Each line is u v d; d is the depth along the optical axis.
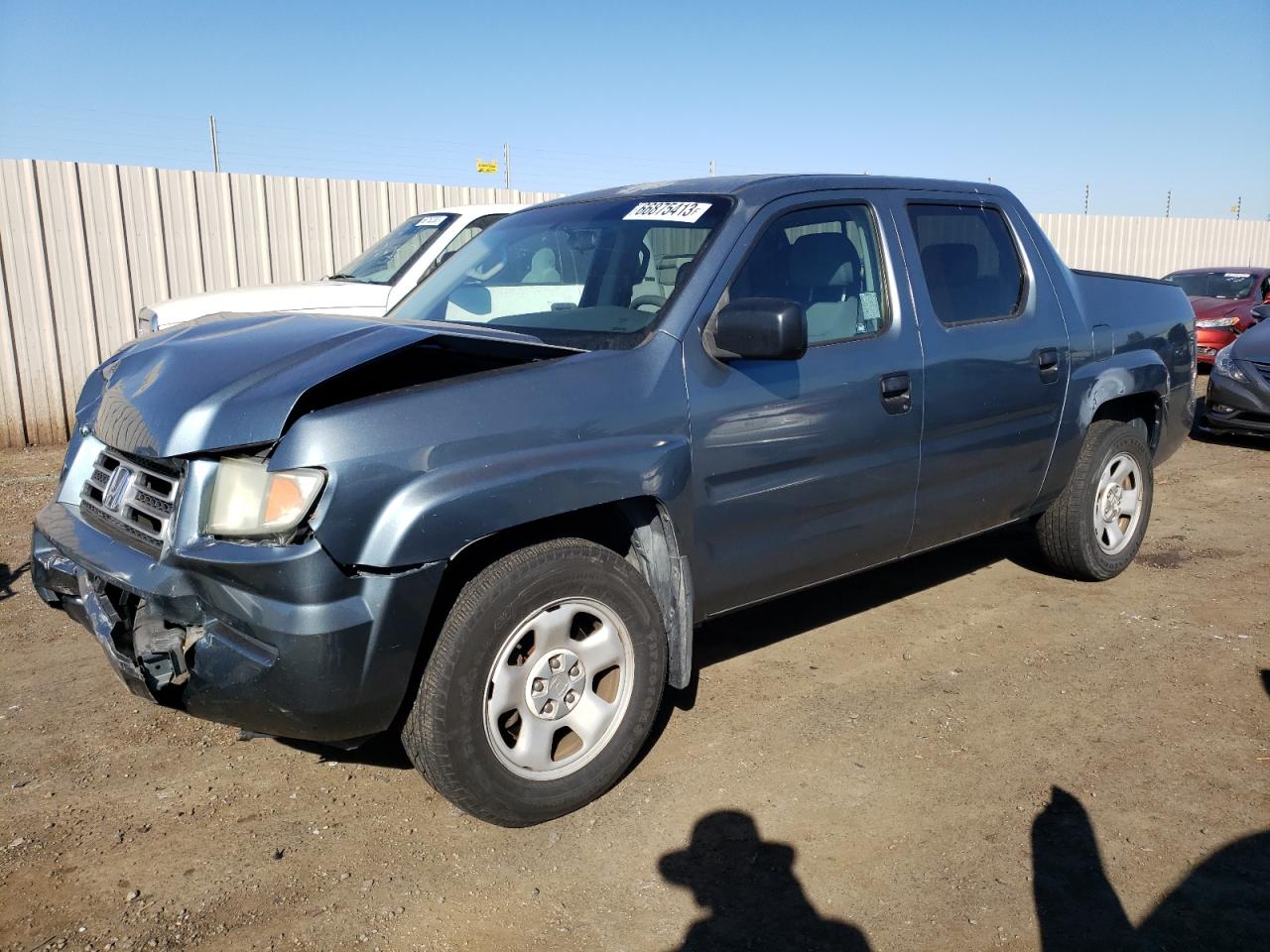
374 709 2.74
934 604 4.98
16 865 2.92
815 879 2.82
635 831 3.06
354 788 3.35
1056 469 4.78
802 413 3.55
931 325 4.05
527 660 2.98
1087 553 5.06
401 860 2.94
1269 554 5.77
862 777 3.34
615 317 3.53
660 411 3.19
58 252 9.67
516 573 2.88
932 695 3.95
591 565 3.04
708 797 3.24
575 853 2.96
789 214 3.75
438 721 2.79
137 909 2.72
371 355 2.80
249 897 2.77
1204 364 13.66
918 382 3.95
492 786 2.91
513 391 2.94
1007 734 3.63
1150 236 19.59
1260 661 4.25
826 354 3.67
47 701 3.98
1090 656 4.32
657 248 3.66
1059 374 4.62
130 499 2.98
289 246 11.05
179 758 3.55
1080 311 4.82
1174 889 2.74
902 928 2.61
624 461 3.05
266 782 3.38
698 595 3.43
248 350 3.03
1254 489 7.47
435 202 12.09
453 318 4.01
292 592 2.59
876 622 4.75
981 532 4.60
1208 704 3.85
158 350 3.29
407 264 8.25
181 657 2.74
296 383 2.71
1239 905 2.67
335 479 2.61
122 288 10.07
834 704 3.88
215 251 10.59
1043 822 3.07
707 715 3.80
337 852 2.98
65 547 3.09
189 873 2.88
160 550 2.81
